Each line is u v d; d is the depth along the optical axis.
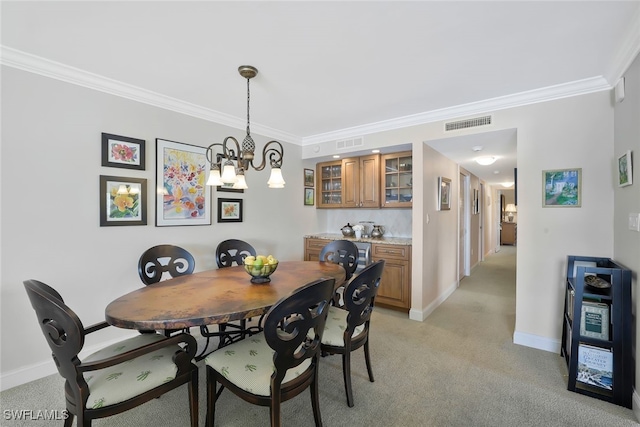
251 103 2.85
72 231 2.24
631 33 1.67
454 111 2.94
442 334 2.87
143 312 1.45
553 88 2.43
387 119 3.35
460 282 4.95
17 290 2.01
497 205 9.20
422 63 2.06
